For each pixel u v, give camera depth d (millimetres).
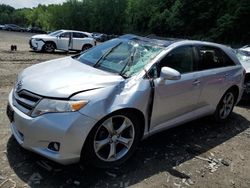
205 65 5312
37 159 3988
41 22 119062
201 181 3955
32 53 19047
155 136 5109
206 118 6203
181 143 4977
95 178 3723
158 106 4332
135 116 4031
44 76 3965
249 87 7656
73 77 3896
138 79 4109
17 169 3740
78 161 3611
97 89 3693
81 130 3467
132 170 3990
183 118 4949
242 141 5398
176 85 4543
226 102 6031
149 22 88000
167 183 3807
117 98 3779
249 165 4551
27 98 3730
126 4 96188
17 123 3672
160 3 90125
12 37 43438
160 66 4441
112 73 4211
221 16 74500
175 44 4812
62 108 3463
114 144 3898
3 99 6438
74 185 3549
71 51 22234
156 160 4316
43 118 3465
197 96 5066
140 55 4559
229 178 4113
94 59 4738
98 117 3566
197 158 4543
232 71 5918
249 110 7434
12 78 8906
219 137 5441
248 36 67688
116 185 3631
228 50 6047
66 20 100875
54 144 3475
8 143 4340
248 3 68250
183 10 81688
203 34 76312
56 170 3799
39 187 3455
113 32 96688
